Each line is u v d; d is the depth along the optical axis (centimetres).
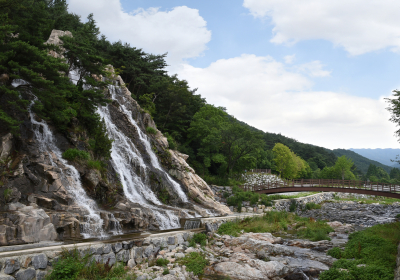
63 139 2538
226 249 2100
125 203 2450
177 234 2056
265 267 1695
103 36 5488
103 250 1507
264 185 5409
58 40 3706
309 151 18150
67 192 2058
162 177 3316
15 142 2053
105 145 2764
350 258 1939
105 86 3077
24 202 1789
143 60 6025
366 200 7194
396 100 3067
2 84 2028
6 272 1139
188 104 5850
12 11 2927
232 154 6109
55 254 1336
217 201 4106
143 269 1544
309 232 2820
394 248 1906
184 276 1502
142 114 4188
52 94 2122
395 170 17838
